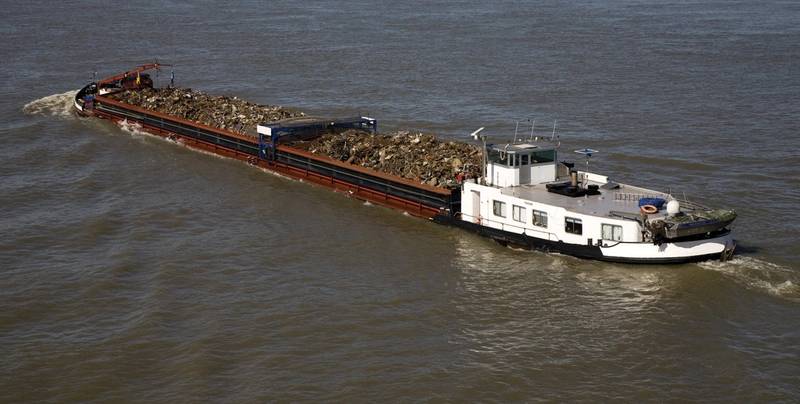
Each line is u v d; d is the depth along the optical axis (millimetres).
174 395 40219
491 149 59531
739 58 133625
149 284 51562
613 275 51656
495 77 119000
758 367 42000
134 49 150375
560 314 47656
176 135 85438
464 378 41500
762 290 49312
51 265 54219
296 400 39844
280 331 45906
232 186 70938
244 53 144125
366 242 58344
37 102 102375
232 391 40531
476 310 48281
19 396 40500
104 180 71875
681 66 126812
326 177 70125
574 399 39844
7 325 46875
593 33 170000
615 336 45219
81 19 198125
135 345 44469
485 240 58188
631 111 96812
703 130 87062
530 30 176500
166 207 64938
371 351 43969
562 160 76750
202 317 47375
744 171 72250
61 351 44125
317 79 119250
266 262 54906
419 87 112688
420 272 53344
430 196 61438
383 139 73375
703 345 44094
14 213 63344
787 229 58469
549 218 54719
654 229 50406
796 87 108688
